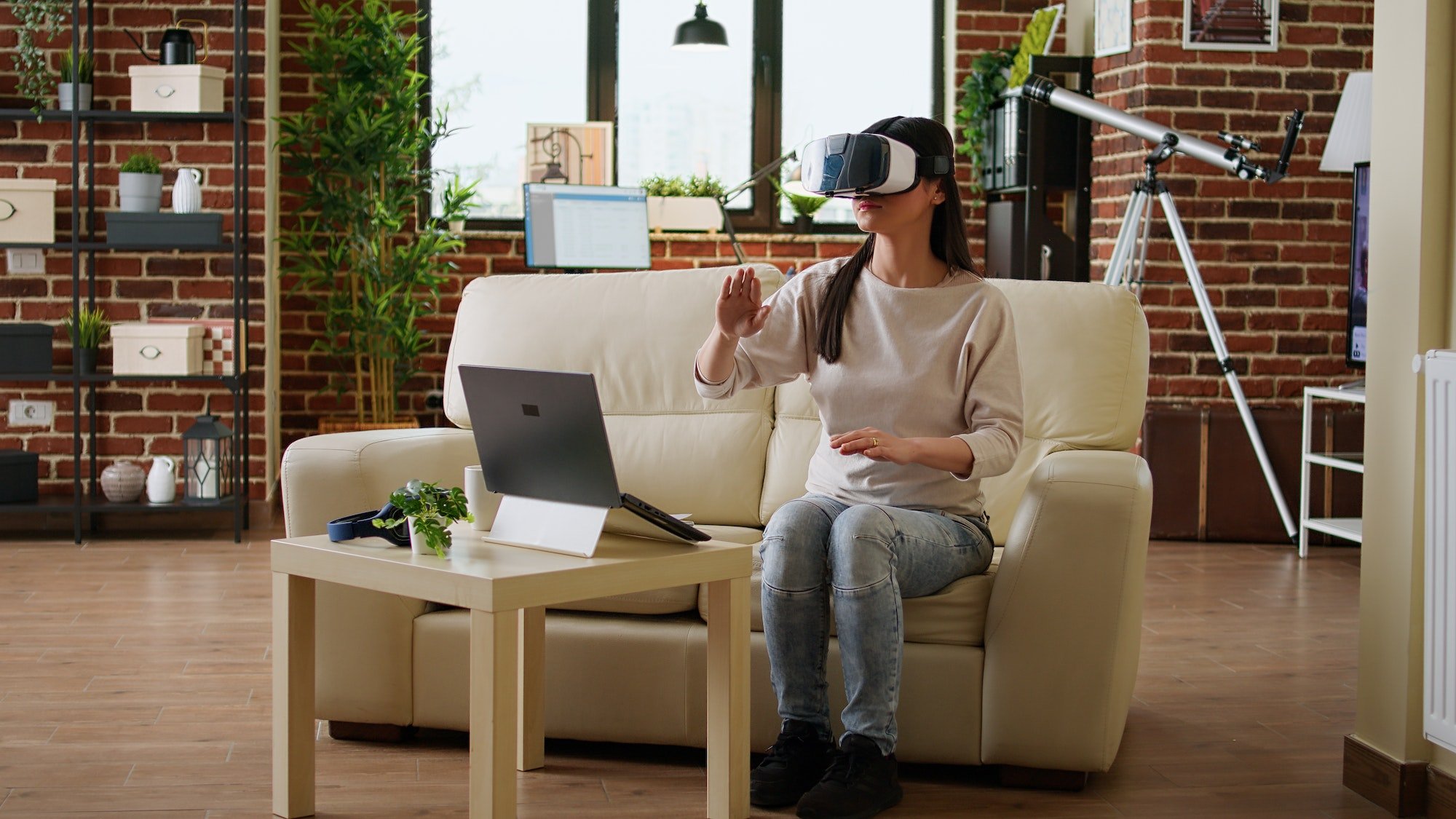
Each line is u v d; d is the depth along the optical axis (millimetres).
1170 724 2611
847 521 2062
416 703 2391
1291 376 4812
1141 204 4418
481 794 1755
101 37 4652
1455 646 1987
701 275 2869
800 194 5898
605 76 5949
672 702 2307
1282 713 2688
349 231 5238
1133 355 2605
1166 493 4625
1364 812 2148
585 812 2117
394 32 5254
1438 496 2014
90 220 4629
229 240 4727
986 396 2154
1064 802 2180
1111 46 4953
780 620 2096
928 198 2197
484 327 2883
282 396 5551
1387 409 2189
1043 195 5258
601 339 2838
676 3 5996
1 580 3838
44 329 4430
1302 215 4785
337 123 5121
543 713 2326
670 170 6055
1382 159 2201
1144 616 3533
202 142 4707
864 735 2055
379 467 2395
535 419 1900
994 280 2705
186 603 3564
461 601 1761
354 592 2375
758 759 2363
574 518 1917
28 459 4516
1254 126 4754
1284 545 4566
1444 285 2111
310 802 2090
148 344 4434
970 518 2266
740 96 6059
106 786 2201
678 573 1923
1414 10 2123
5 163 4648
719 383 2227
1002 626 2186
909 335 2205
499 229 5926
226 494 4699
